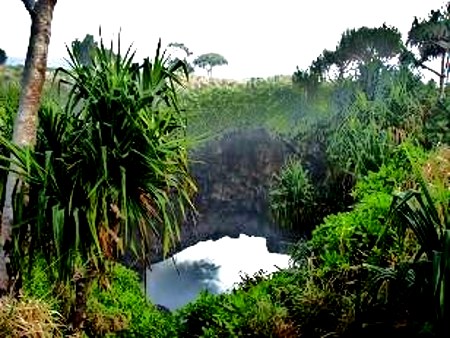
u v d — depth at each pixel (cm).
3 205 436
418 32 2152
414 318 382
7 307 364
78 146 431
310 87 3272
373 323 415
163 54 446
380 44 2838
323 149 1526
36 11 423
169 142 450
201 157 2870
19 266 414
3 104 490
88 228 411
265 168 2900
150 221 434
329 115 2434
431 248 368
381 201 566
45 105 450
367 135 995
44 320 368
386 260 479
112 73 436
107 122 426
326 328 457
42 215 392
